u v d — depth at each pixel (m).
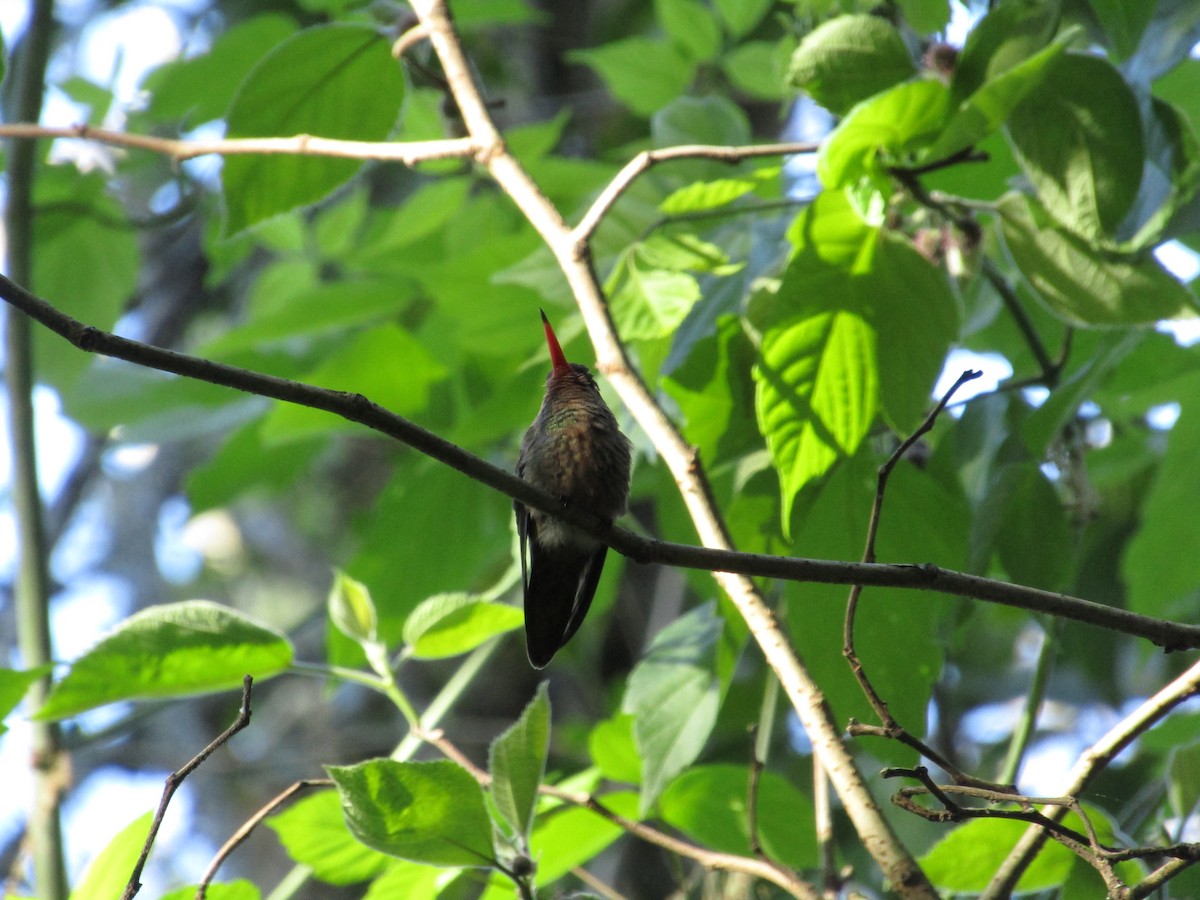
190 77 10.34
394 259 10.67
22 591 7.70
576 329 7.61
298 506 17.41
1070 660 11.69
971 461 7.20
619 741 7.27
